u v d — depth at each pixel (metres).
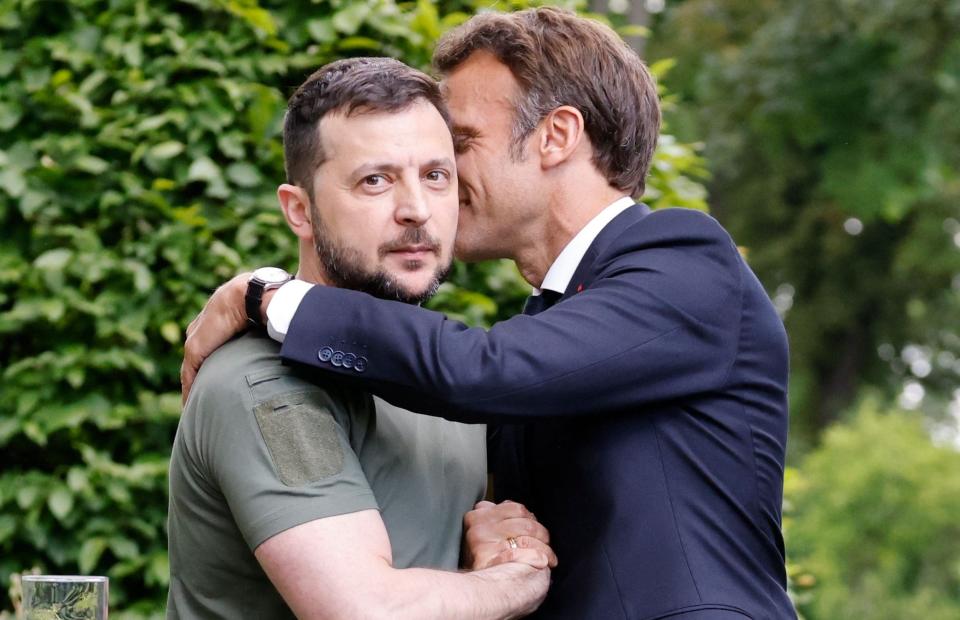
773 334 2.77
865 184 16.66
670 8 17.83
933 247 18.56
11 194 4.14
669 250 2.73
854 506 13.16
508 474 2.86
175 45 4.22
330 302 2.50
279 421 2.42
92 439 4.29
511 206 2.94
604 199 2.95
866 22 15.58
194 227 4.21
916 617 12.47
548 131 2.90
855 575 12.98
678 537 2.59
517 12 3.02
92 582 2.54
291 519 2.35
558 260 2.92
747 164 18.88
